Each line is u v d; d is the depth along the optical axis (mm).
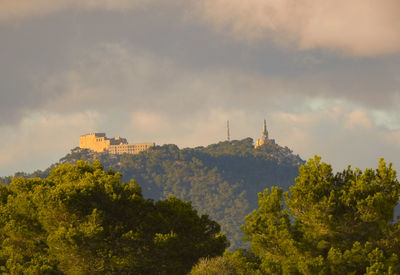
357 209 104375
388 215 103688
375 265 96438
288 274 104188
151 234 126375
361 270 100875
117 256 119875
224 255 116188
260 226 112000
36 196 121500
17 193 139625
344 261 100250
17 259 123750
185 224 130500
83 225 118750
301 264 102000
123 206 127562
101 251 117250
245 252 119188
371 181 108688
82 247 115438
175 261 123250
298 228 109625
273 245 110438
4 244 128000
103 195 127062
